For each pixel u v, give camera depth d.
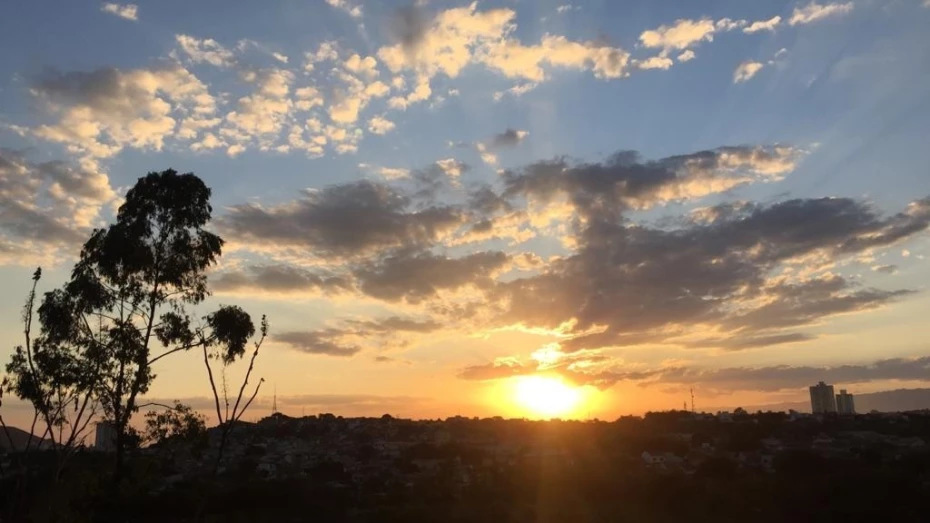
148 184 21.41
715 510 37.41
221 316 20.36
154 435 18.78
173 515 22.22
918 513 34.25
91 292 18.73
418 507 35.78
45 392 16.73
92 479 16.59
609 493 41.12
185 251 21.27
